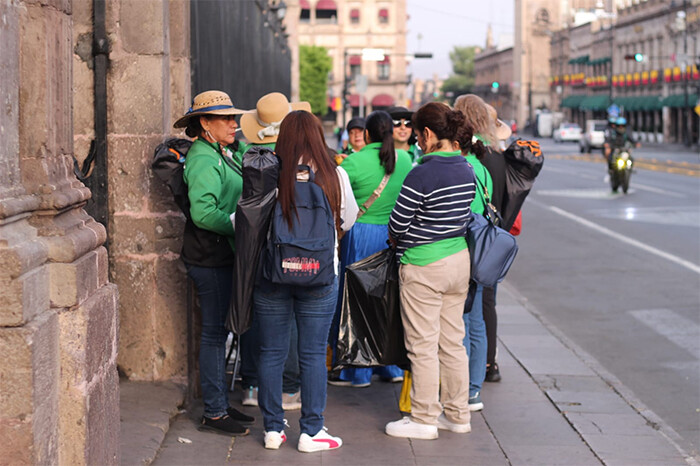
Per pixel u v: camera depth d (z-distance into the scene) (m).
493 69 147.88
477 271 4.94
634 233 15.50
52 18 3.47
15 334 3.07
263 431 5.15
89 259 3.56
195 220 4.83
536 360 7.16
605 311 9.56
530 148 5.72
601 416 5.63
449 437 5.14
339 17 95.25
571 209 19.69
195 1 6.30
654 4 73.38
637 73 75.75
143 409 5.14
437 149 4.95
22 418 3.10
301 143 4.56
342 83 95.62
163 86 5.44
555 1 118.56
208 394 5.06
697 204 20.08
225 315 5.07
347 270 5.09
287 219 4.48
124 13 5.40
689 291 10.49
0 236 3.05
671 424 5.91
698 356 7.70
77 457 3.41
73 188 3.63
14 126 3.25
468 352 5.43
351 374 6.15
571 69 104.44
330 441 4.87
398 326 5.12
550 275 11.80
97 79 5.41
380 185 5.61
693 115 63.88
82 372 3.39
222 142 5.01
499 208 5.70
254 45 11.67
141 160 5.45
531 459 4.80
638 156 45.56
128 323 5.53
